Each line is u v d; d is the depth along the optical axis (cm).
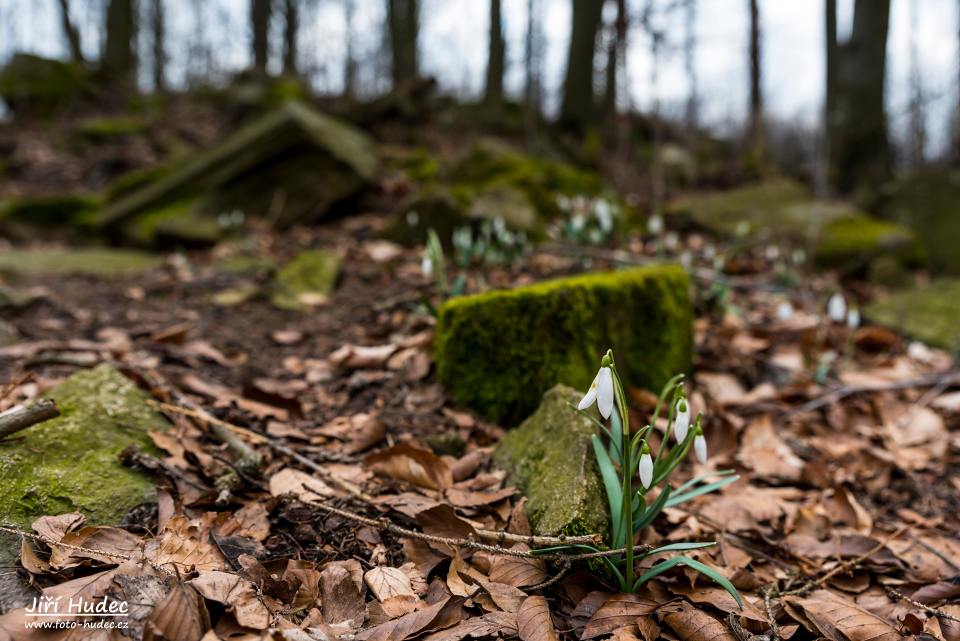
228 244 157
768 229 181
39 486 52
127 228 168
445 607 48
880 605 55
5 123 321
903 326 124
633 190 248
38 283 122
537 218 151
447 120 300
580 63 332
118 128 290
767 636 49
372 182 180
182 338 91
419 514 54
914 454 80
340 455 65
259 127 181
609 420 63
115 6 430
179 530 52
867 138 255
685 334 90
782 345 112
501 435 72
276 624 45
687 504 65
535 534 54
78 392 61
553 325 73
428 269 88
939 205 204
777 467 73
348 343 97
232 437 62
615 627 48
